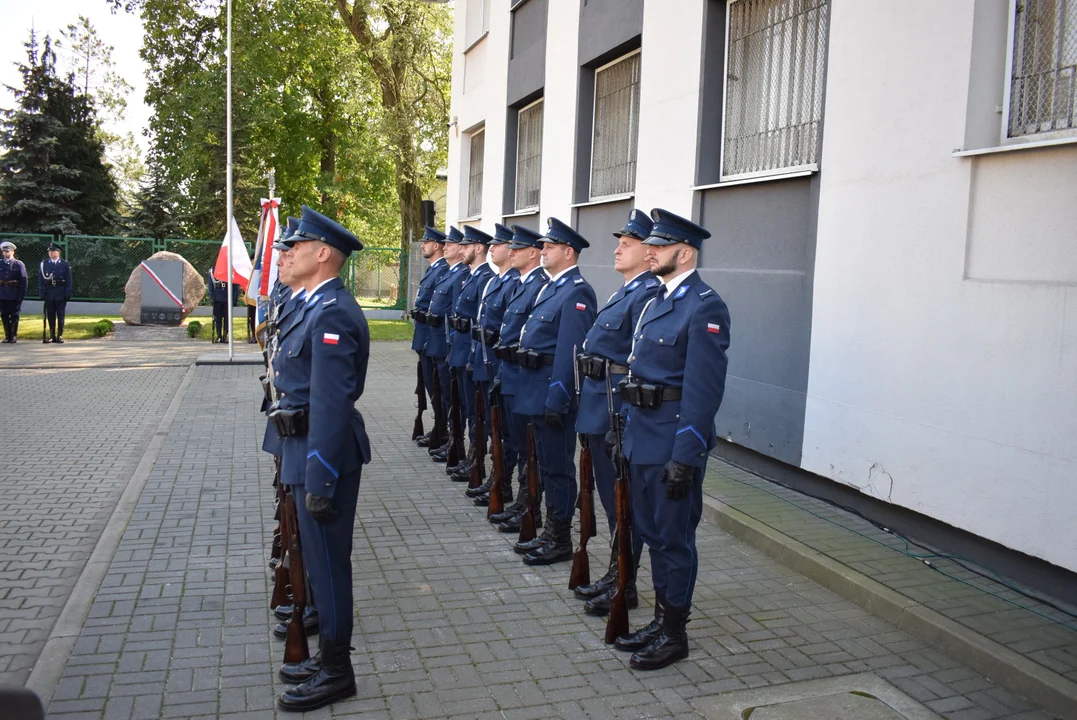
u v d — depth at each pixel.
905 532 5.64
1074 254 4.50
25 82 28.31
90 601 4.67
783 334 6.74
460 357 7.37
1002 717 3.64
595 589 4.86
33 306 24.67
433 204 16.91
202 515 6.27
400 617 4.60
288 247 3.88
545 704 3.71
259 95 27.41
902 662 4.14
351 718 3.56
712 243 7.79
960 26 5.14
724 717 3.62
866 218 5.85
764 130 7.32
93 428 9.44
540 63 11.90
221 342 18.36
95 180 28.70
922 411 5.39
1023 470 4.73
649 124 8.80
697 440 3.99
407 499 6.87
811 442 6.41
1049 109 4.82
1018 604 4.55
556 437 5.45
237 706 3.63
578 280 5.62
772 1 7.24
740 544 5.82
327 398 3.63
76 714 3.52
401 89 25.59
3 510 6.36
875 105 5.78
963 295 5.10
